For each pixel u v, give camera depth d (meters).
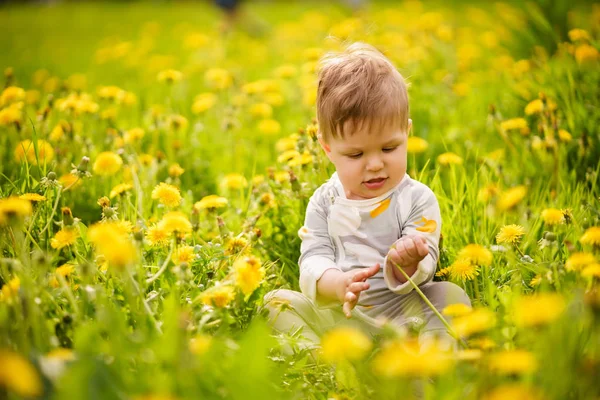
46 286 1.58
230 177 2.48
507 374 1.26
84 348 1.25
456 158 2.41
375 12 8.34
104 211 1.90
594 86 2.88
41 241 1.89
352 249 1.91
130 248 1.38
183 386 1.20
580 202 2.23
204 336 1.45
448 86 3.87
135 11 12.92
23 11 14.14
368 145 1.83
